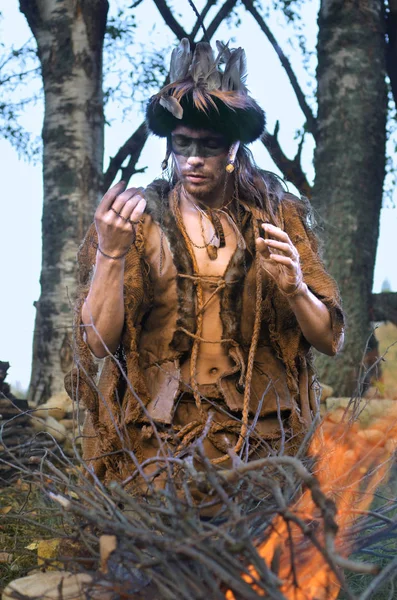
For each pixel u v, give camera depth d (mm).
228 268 3627
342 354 8930
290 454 3625
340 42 9531
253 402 3641
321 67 9641
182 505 2996
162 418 3535
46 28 9719
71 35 9633
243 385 3572
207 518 3387
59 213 9492
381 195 9617
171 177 3818
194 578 2646
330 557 2412
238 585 2479
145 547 2885
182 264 3631
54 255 9430
